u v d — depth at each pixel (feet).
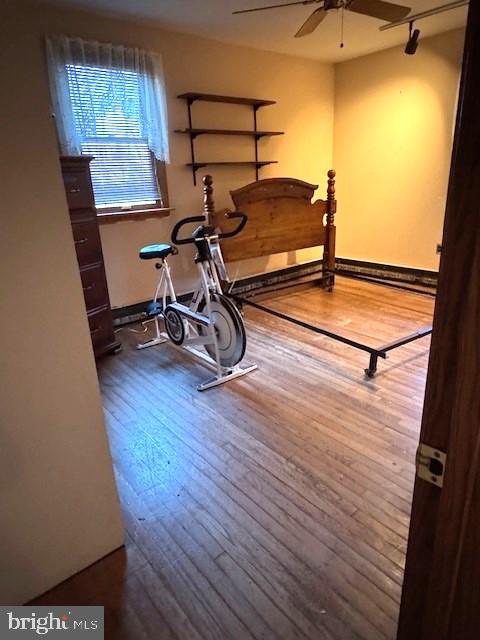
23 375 4.15
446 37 13.65
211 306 9.74
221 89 14.05
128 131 12.42
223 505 5.92
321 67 16.61
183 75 13.10
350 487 6.18
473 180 1.44
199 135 13.97
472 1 1.33
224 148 14.71
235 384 9.36
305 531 5.45
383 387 9.00
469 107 1.40
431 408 1.83
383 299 14.90
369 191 17.25
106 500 5.08
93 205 10.22
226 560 5.08
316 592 4.67
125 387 9.40
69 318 4.35
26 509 4.46
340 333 11.95
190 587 4.78
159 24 11.91
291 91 15.96
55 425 4.49
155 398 8.88
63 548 4.83
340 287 16.72
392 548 5.17
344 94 17.01
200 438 7.45
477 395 1.62
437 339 1.72
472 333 1.57
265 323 13.05
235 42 13.75
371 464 6.64
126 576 4.94
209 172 14.52
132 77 12.04
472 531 1.82
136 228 13.30
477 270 1.49
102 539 5.13
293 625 4.35
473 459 1.72
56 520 4.71
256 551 5.19
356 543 5.25
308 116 16.79
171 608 4.56
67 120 10.94
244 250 14.30
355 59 16.21
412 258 16.57
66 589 4.82
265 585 4.76
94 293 10.50
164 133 12.87
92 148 11.99
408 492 6.06
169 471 6.63
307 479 6.36
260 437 7.43
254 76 14.75
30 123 3.73
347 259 18.74
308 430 7.58
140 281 13.71
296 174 17.11
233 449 7.12
